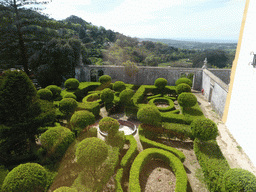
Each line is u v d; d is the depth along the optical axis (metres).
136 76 26.72
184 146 11.21
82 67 26.61
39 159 8.84
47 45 25.48
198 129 9.59
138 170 8.00
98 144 7.32
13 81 8.42
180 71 25.42
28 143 9.88
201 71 24.64
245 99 11.12
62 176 7.79
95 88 24.42
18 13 19.83
